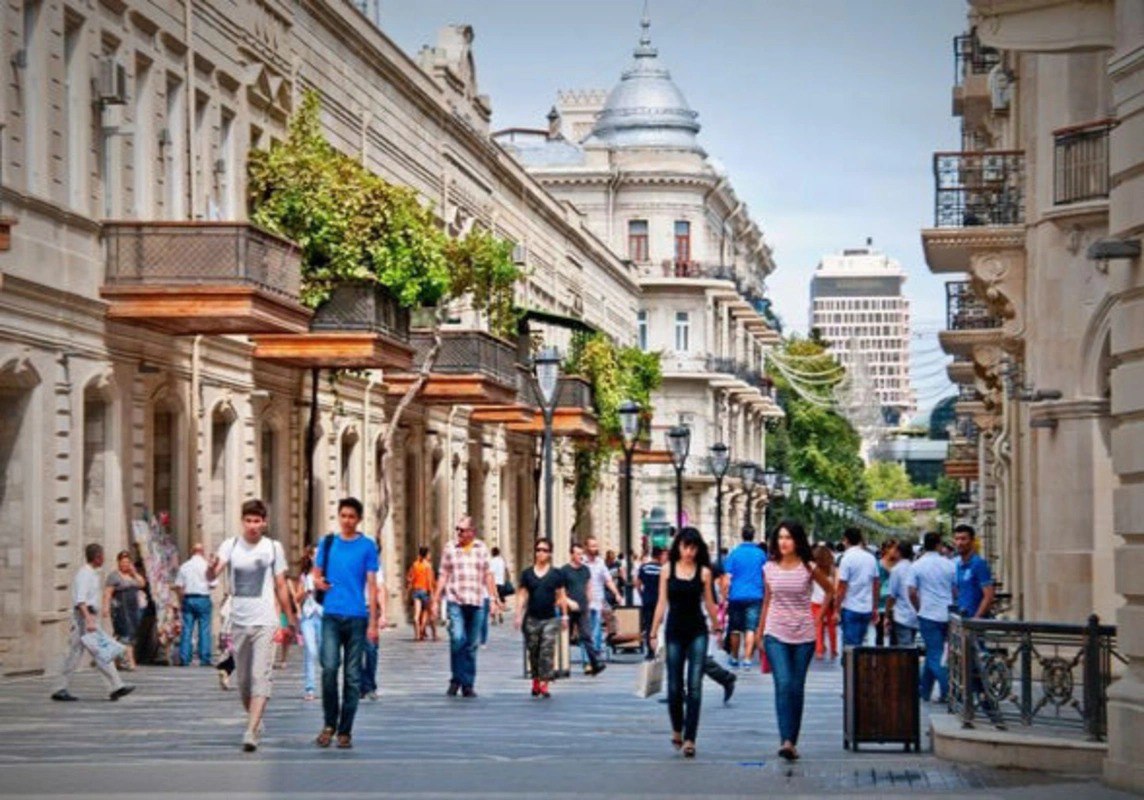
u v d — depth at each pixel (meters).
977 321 78.25
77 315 60.00
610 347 138.50
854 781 31.95
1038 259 56.75
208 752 36.69
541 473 136.62
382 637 89.69
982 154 63.09
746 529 64.19
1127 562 31.48
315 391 79.75
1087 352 55.12
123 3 63.72
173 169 69.12
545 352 70.06
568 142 196.75
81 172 60.88
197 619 64.19
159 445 68.75
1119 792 30.30
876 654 37.00
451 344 98.69
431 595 86.44
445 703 49.81
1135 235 31.45
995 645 34.88
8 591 57.34
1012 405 70.56
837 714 46.88
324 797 29.70
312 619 50.38
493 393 101.75
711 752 37.22
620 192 193.75
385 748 37.66
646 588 71.19
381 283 78.00
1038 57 56.94
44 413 57.94
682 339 195.00
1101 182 53.69
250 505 36.72
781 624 35.84
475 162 116.44
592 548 71.06
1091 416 55.09
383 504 88.06
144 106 66.56
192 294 62.44
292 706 47.91
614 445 142.38
